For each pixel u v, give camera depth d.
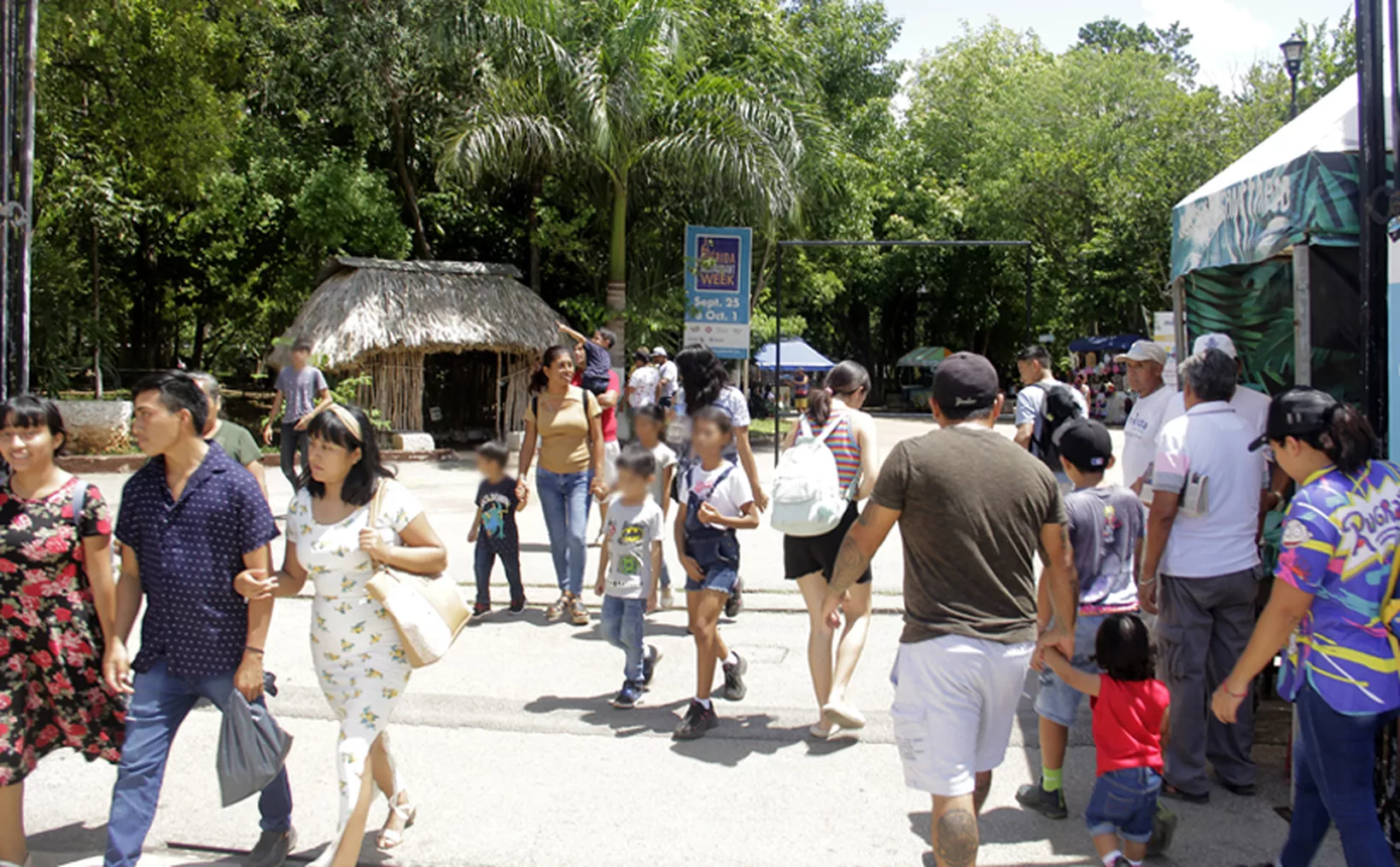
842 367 5.39
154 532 3.57
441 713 5.49
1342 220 4.92
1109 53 37.66
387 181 22.44
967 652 3.25
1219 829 4.18
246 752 3.60
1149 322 32.88
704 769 4.79
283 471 9.72
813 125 19.89
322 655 3.74
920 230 38.41
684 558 5.26
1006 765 4.88
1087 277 32.28
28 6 4.81
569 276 23.94
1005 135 35.22
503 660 6.48
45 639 3.72
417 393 19.30
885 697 5.77
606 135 17.31
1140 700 3.70
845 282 36.06
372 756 3.99
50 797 4.61
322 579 3.70
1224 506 4.36
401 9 20.16
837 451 5.18
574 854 3.98
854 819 4.27
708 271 15.90
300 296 24.42
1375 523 3.18
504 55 17.64
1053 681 4.29
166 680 3.61
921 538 3.35
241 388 35.31
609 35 17.73
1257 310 6.33
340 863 3.54
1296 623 3.23
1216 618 4.49
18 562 3.67
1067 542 3.47
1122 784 3.67
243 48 19.55
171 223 25.27
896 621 7.39
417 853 3.99
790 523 4.89
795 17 28.53
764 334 23.53
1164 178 28.64
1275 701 5.63
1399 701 3.17
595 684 6.00
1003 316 42.19
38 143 17.00
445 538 10.41
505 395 20.70
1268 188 5.41
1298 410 3.28
